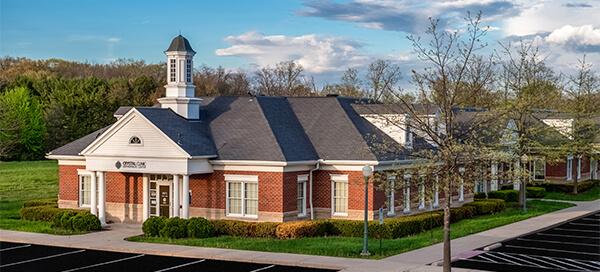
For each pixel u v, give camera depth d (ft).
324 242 95.35
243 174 108.78
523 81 147.43
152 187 117.70
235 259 84.28
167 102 119.65
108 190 121.49
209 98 128.16
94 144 114.93
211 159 110.83
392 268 76.69
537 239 101.50
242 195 108.78
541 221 121.80
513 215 131.13
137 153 111.45
